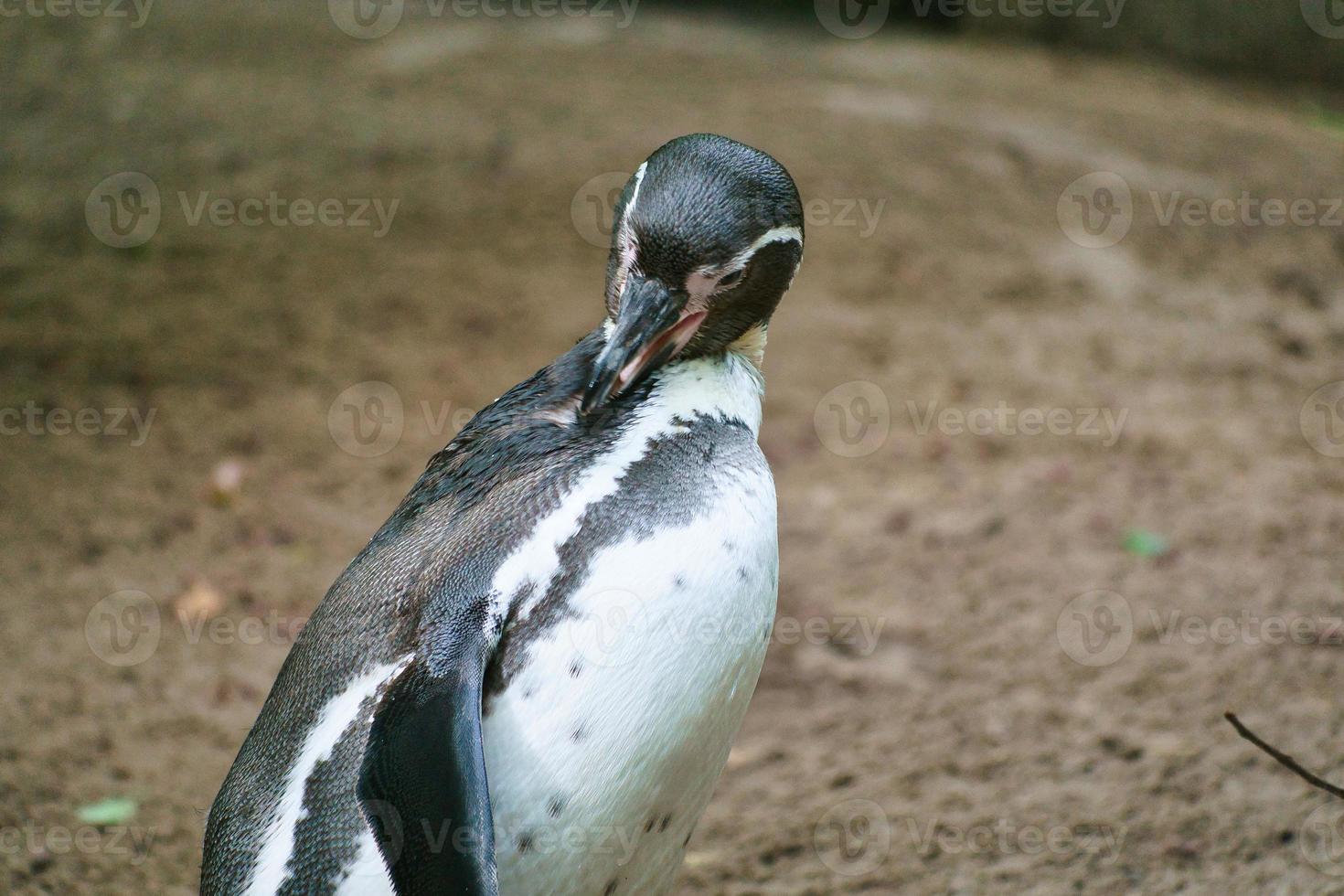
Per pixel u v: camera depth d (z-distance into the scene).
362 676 4.43
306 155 16.92
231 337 13.73
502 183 16.47
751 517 4.77
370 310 14.24
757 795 7.89
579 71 20.08
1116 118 20.66
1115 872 6.91
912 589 10.26
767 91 19.81
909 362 13.84
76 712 8.35
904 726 8.55
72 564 10.18
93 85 18.38
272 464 11.77
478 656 4.20
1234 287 15.84
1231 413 13.02
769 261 5.18
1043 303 15.17
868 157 17.56
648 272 5.02
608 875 4.74
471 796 3.83
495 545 4.51
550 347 13.60
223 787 4.79
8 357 13.12
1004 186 17.55
